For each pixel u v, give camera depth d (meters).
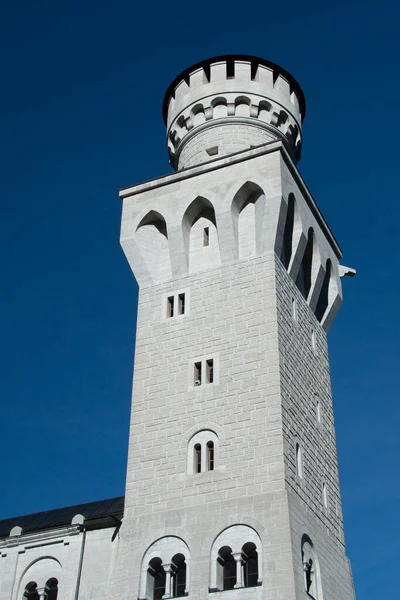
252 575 35.94
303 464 40.59
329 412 47.47
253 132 53.81
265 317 42.81
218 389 41.62
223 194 47.09
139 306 46.88
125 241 48.72
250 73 55.88
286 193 46.12
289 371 42.41
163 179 49.75
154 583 37.69
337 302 52.12
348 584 42.06
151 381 43.75
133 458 41.50
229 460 39.09
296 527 36.97
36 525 49.72
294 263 46.75
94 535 40.84
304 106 59.56
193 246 47.78
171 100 58.34
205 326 44.16
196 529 37.69
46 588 40.81
